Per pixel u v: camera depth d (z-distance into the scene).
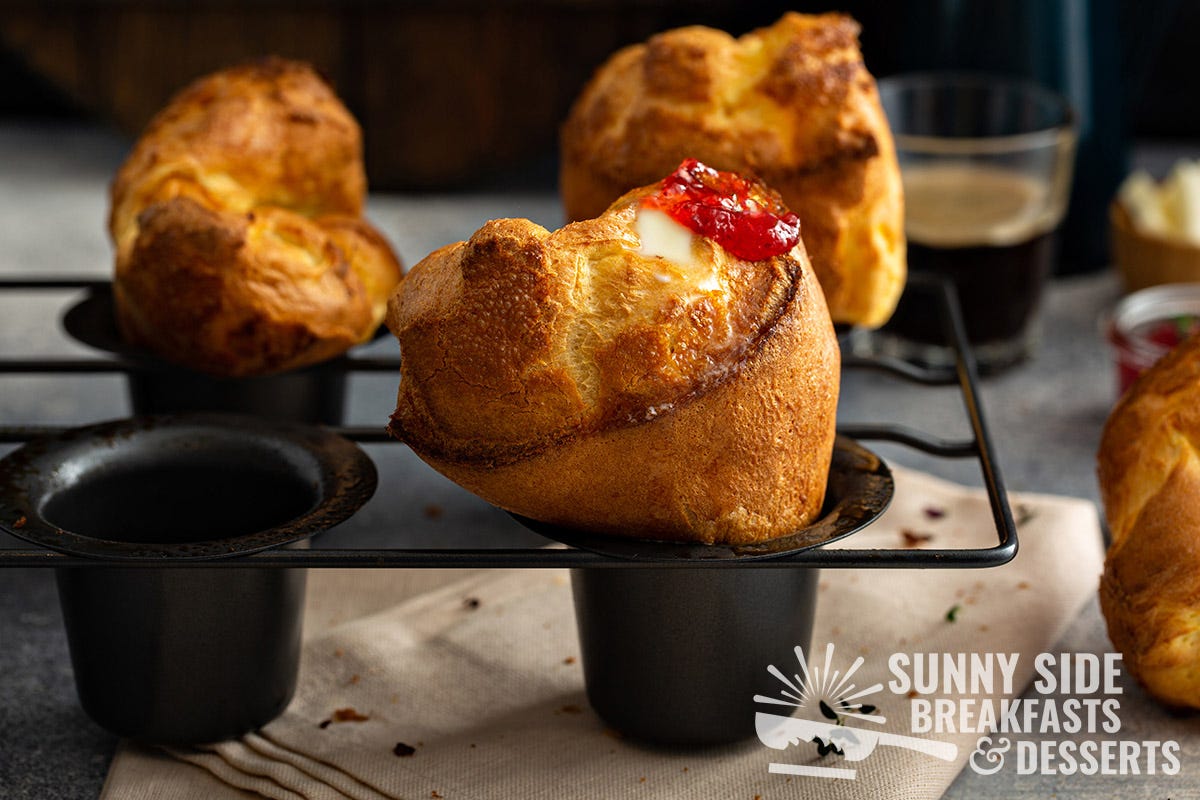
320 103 0.73
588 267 0.57
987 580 0.70
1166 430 0.64
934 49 0.94
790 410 0.57
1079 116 0.96
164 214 0.68
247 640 0.61
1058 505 0.75
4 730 0.64
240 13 1.06
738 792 0.60
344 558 0.56
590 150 0.69
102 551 0.56
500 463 0.56
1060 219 0.91
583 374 0.56
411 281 0.58
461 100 1.08
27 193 1.10
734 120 0.67
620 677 0.61
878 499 0.59
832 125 0.67
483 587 0.71
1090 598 0.70
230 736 0.62
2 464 0.60
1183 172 0.95
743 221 0.58
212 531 0.63
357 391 0.86
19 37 1.07
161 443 0.62
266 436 0.63
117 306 0.71
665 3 1.06
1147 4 0.97
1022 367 0.90
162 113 0.74
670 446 0.56
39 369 0.69
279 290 0.68
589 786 0.60
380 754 0.62
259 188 0.72
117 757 0.62
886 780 0.60
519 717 0.64
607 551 0.56
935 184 0.85
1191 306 0.86
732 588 0.59
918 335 0.88
